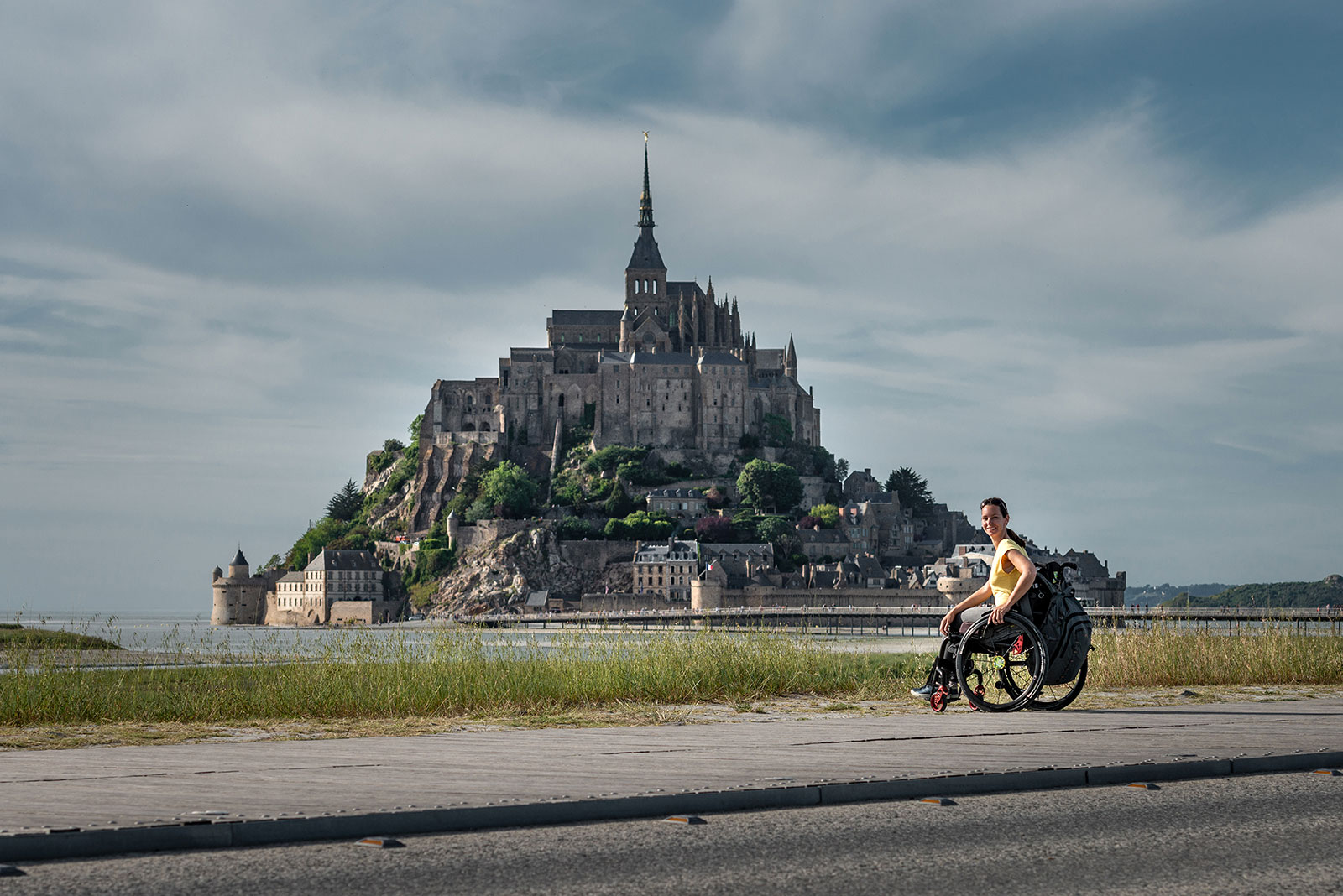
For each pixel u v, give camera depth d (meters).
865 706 23.28
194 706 24.11
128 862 8.88
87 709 23.86
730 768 12.76
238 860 9.00
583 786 11.52
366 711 24.19
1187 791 12.16
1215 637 29.44
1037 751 14.07
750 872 8.80
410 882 8.43
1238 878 8.66
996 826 10.41
